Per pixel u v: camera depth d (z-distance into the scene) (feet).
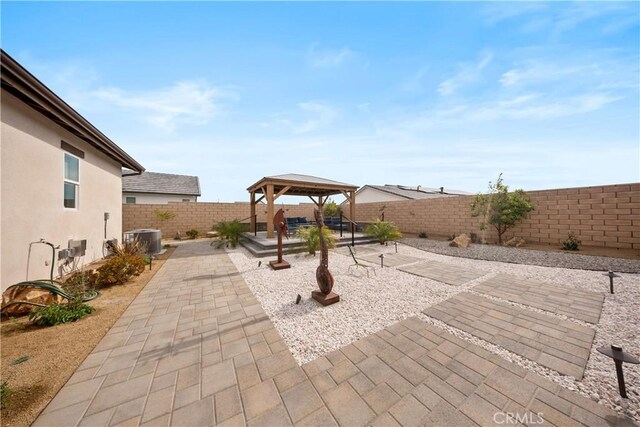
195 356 7.84
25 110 13.51
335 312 11.27
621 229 21.74
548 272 17.49
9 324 9.89
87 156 20.11
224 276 17.30
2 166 12.14
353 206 37.09
